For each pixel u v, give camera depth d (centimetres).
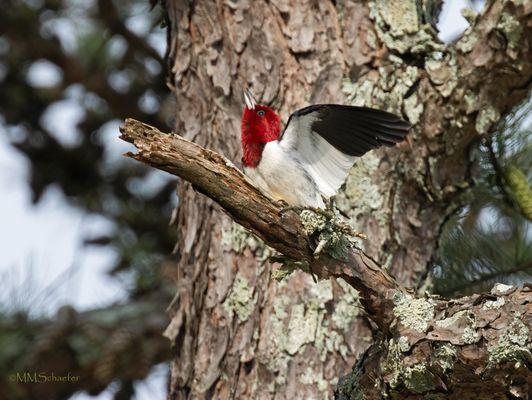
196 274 934
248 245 917
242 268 915
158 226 1532
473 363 691
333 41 954
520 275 1036
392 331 729
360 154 804
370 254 909
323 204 812
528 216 1029
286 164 817
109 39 1512
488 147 1021
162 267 1452
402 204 938
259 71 952
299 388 867
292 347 877
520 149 1029
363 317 881
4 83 1565
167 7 1011
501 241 1050
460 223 1055
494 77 927
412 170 938
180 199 972
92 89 1523
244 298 905
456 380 705
